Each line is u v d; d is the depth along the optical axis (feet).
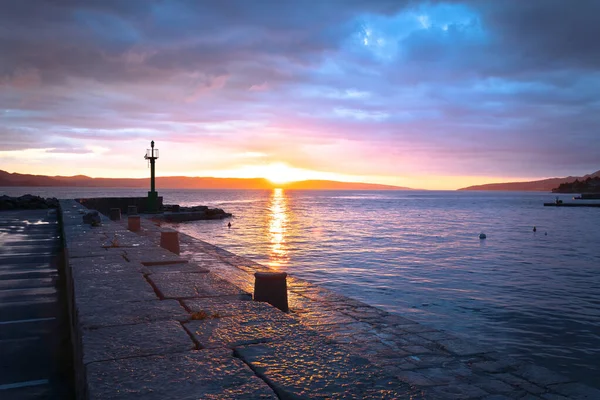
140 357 10.15
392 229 168.25
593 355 36.47
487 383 21.67
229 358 9.97
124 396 7.99
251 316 13.94
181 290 18.43
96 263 26.17
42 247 52.44
